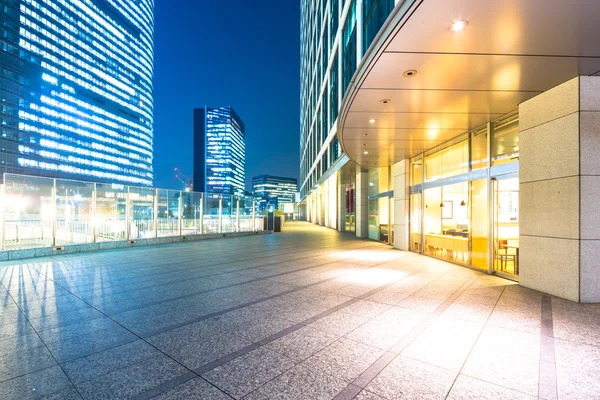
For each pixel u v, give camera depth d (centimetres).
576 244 636
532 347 436
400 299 669
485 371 373
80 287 786
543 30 480
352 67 1952
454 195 1280
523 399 319
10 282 842
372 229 2128
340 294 711
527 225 758
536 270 733
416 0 423
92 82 13300
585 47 526
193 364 395
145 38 17362
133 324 532
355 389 338
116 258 1273
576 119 639
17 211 1275
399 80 659
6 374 372
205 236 2170
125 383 352
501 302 642
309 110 5231
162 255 1359
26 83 10450
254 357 412
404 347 438
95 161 13412
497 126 922
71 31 12231
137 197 1772
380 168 1955
